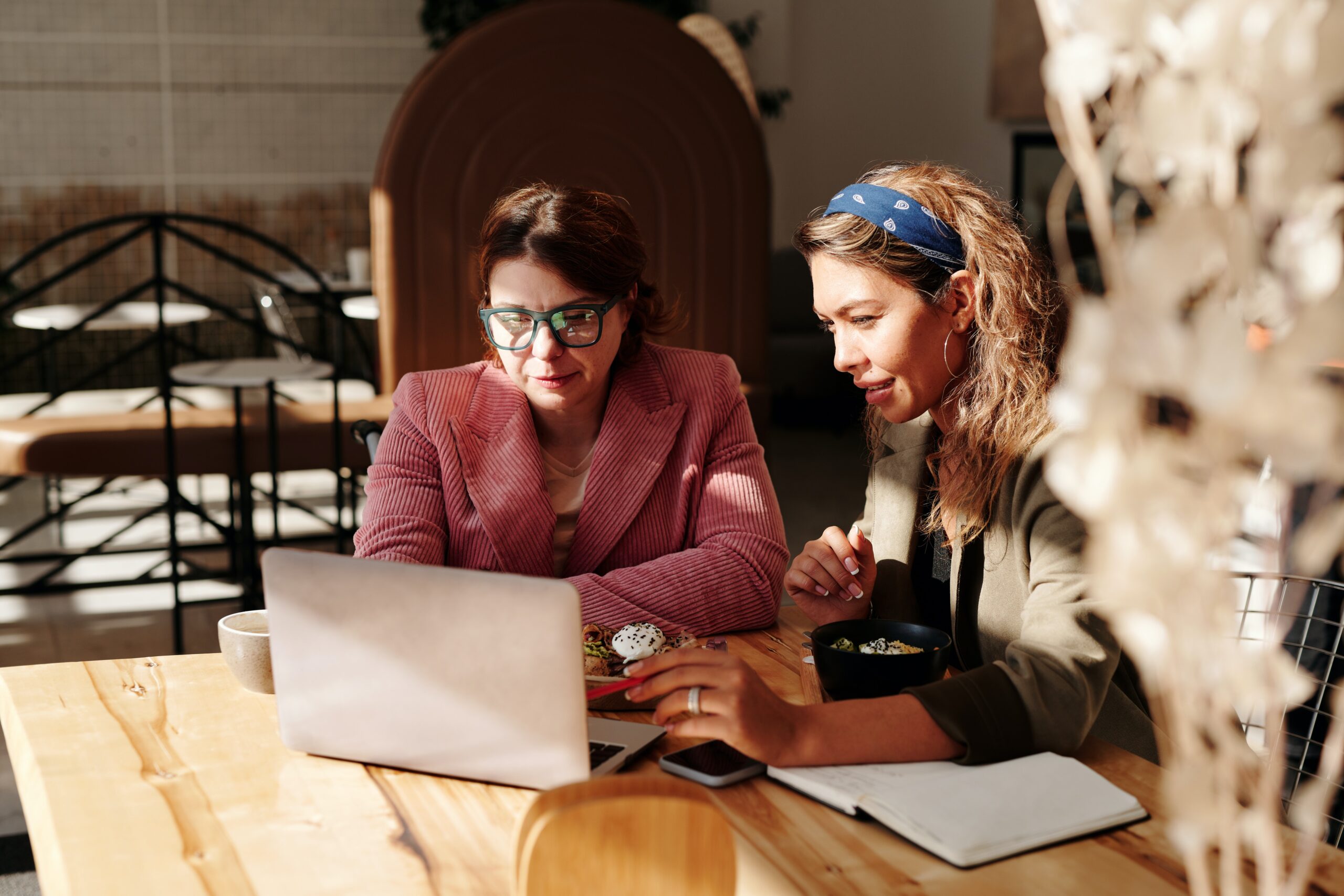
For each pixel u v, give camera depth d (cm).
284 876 93
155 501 552
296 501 510
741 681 106
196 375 349
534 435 168
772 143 843
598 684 129
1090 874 91
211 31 769
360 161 811
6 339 738
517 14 398
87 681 136
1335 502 46
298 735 115
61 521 480
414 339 405
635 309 175
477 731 106
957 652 143
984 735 107
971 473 136
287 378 348
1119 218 48
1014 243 134
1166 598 46
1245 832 52
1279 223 46
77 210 755
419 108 393
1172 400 49
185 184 776
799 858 94
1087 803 101
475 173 401
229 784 109
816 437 705
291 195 799
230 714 126
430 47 814
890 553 159
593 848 63
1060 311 137
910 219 133
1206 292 46
